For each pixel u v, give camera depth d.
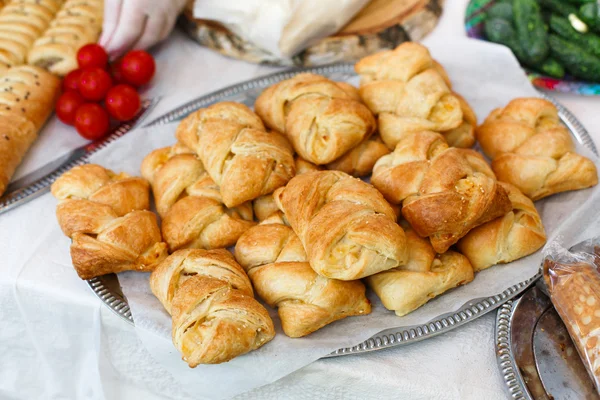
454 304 0.63
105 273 0.66
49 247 0.69
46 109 0.82
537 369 0.59
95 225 0.67
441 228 0.63
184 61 0.88
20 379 0.75
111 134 0.80
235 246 0.67
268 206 0.70
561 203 0.71
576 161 0.70
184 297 0.61
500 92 0.80
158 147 0.77
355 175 0.73
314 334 0.62
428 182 0.65
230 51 0.87
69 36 0.85
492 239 0.65
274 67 0.87
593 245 0.66
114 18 0.84
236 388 0.60
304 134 0.70
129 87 0.80
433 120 0.72
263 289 0.63
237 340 0.59
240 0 0.81
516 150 0.72
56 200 0.74
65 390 0.74
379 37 0.84
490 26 0.84
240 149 0.69
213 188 0.70
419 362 0.61
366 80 0.77
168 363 0.61
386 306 0.63
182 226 0.68
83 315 0.67
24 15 0.88
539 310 0.62
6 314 0.70
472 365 0.60
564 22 0.81
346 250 0.61
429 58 0.75
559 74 0.81
